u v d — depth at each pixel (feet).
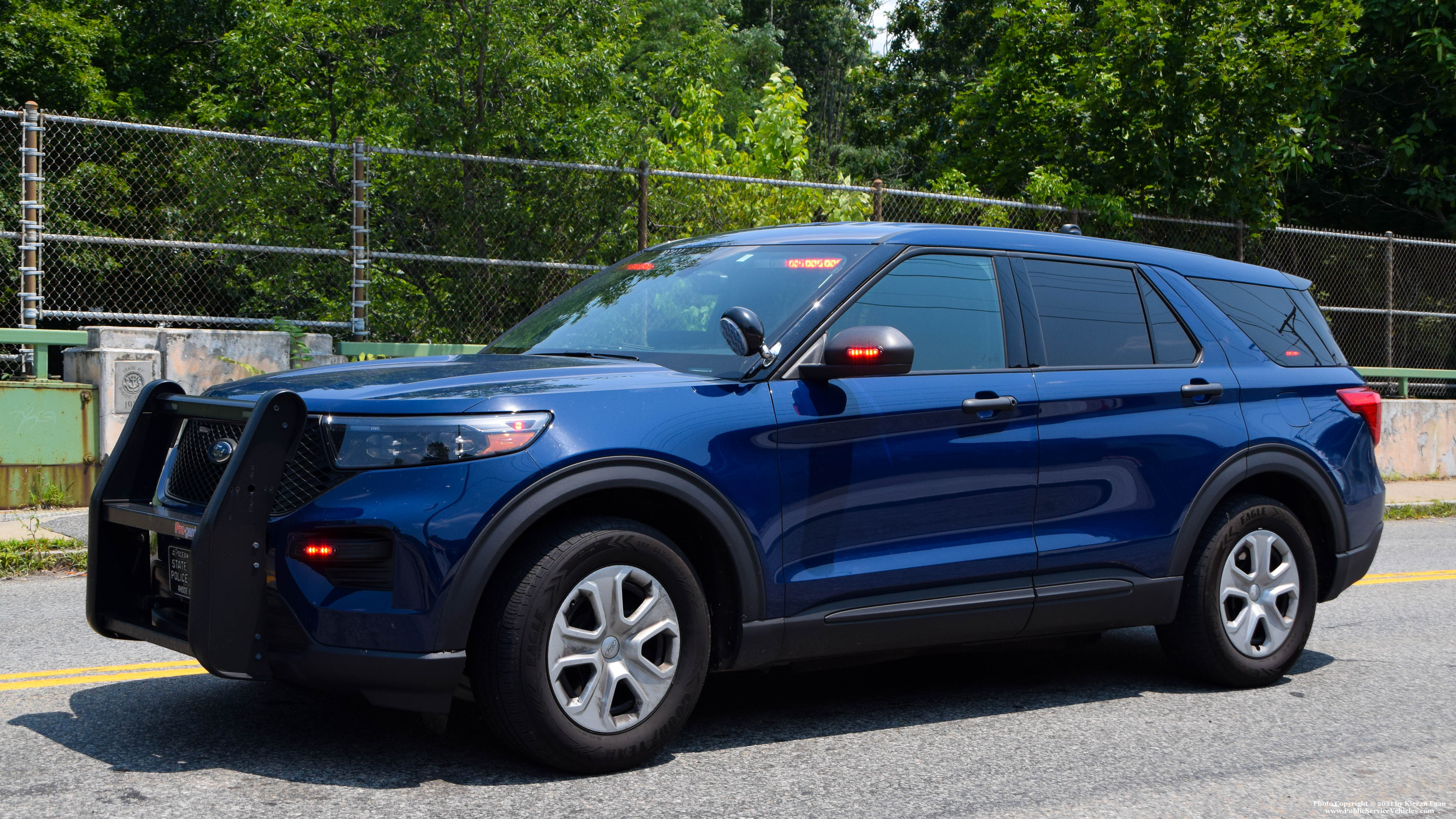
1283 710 16.88
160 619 13.32
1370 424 19.61
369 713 15.29
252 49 69.82
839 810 12.32
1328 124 61.46
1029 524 15.87
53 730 14.40
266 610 12.34
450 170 36.78
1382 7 61.21
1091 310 17.20
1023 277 16.74
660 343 15.42
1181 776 13.78
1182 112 51.57
